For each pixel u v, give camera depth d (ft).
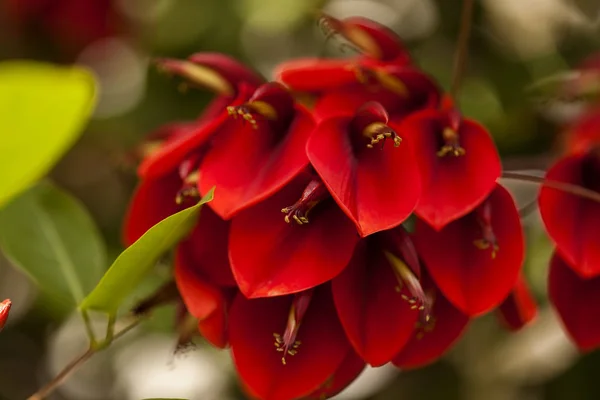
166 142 2.77
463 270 2.58
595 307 2.69
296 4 3.86
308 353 2.58
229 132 2.59
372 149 2.55
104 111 3.96
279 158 2.56
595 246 2.62
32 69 2.22
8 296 3.92
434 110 2.62
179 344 2.66
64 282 2.83
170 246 2.58
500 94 3.42
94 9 4.03
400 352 2.65
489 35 3.49
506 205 2.58
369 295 2.57
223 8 3.87
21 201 2.85
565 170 2.66
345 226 2.53
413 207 2.51
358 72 2.65
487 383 3.45
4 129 2.26
